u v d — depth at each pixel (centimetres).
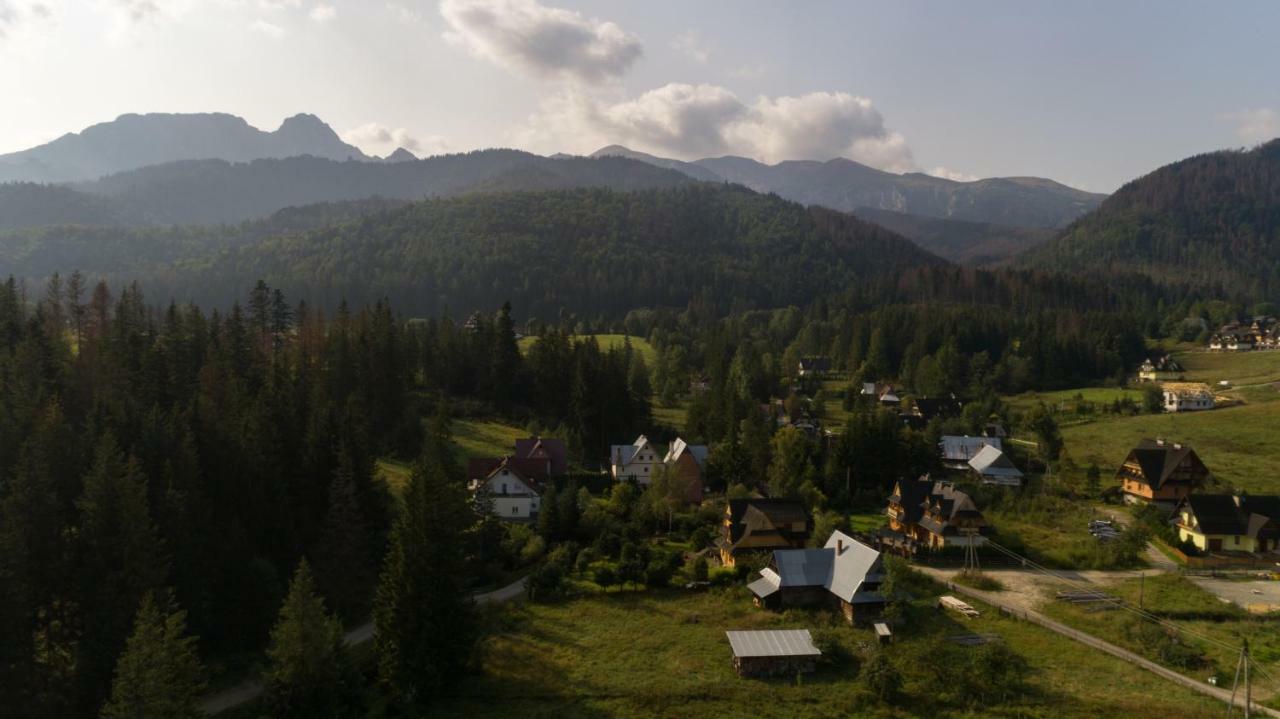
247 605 5775
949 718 4688
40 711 4497
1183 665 5272
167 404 8875
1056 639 5791
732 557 7700
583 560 7631
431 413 12900
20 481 4903
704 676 5331
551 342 14788
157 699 3909
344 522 6362
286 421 7788
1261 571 7362
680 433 14238
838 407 17712
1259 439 12556
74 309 12069
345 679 4809
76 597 4928
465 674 5422
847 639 5909
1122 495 10381
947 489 8544
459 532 6644
